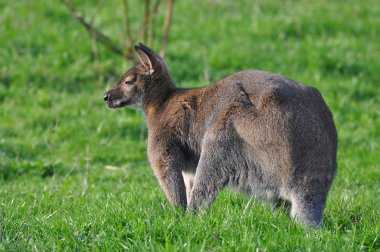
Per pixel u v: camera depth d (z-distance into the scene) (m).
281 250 18.16
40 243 19.27
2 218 20.98
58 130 39.81
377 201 25.09
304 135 20.19
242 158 21.11
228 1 58.38
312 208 20.22
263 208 21.36
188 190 23.84
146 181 30.97
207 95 22.69
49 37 51.28
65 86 46.22
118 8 56.69
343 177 30.14
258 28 53.34
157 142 23.20
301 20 54.69
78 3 57.62
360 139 39.03
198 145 22.73
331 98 44.03
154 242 18.75
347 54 50.03
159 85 24.30
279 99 20.55
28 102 44.06
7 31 51.62
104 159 36.78
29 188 29.84
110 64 48.16
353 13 57.66
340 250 18.25
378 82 48.12
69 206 24.41
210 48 50.25
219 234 19.17
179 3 57.88
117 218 20.72
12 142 38.22
